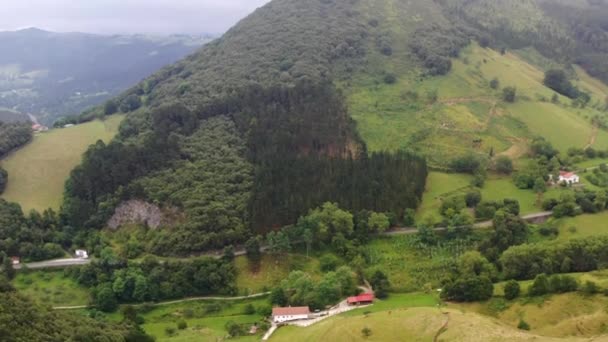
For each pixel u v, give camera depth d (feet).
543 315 461.78
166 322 565.53
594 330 426.51
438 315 413.80
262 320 539.29
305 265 634.43
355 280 592.19
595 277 526.16
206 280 604.90
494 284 545.85
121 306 594.24
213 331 527.40
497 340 363.15
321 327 456.45
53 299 600.39
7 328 358.84
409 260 633.61
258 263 635.66
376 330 410.72
